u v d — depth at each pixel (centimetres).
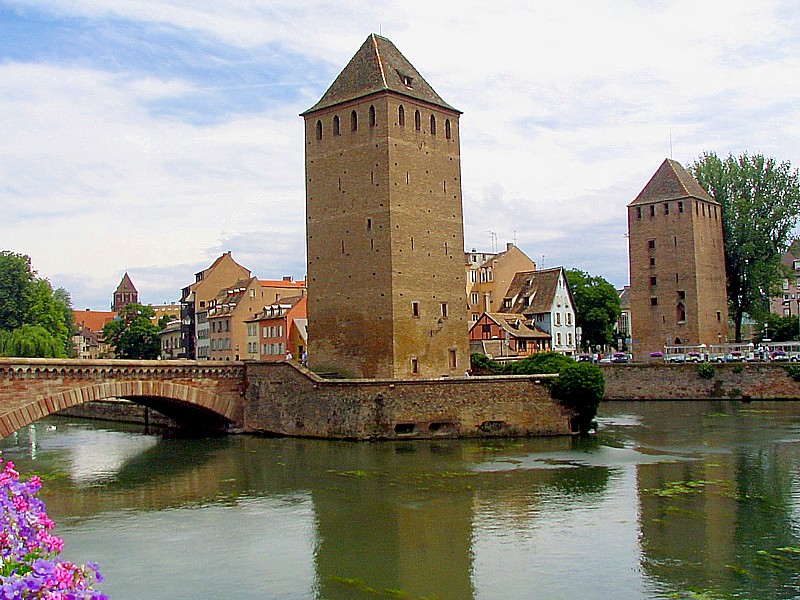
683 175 11512
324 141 7912
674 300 11381
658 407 8919
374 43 7881
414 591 2939
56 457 6225
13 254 11712
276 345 12719
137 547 3556
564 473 4962
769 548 3344
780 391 9131
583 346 14062
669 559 3225
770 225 11325
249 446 6444
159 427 8388
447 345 7794
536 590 2919
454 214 8012
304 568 3222
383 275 7381
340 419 6544
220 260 15938
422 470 5131
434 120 7906
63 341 12038
